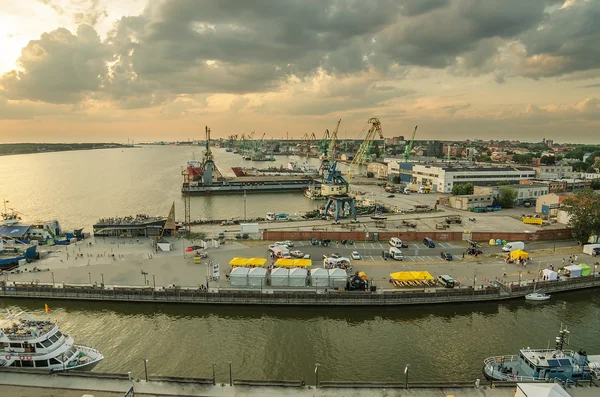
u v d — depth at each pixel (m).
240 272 85.56
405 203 196.25
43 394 47.81
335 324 74.94
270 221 152.12
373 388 49.53
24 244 111.69
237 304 81.06
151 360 61.12
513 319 77.50
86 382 50.31
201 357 62.16
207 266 94.44
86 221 164.25
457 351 65.00
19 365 54.91
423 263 101.81
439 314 79.56
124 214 179.38
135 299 81.75
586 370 52.72
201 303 81.31
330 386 49.75
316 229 133.62
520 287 85.25
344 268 95.94
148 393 48.16
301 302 80.81
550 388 44.47
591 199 117.00
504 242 121.62
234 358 61.97
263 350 64.62
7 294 84.06
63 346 56.97
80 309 80.75
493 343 67.75
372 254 109.75
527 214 164.88
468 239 125.81
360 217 159.50
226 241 121.38
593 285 91.88
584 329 73.62
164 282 87.38
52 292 83.12
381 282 88.25
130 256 106.12
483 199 179.38
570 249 115.81
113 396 47.53
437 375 57.91
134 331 71.44
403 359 62.25
